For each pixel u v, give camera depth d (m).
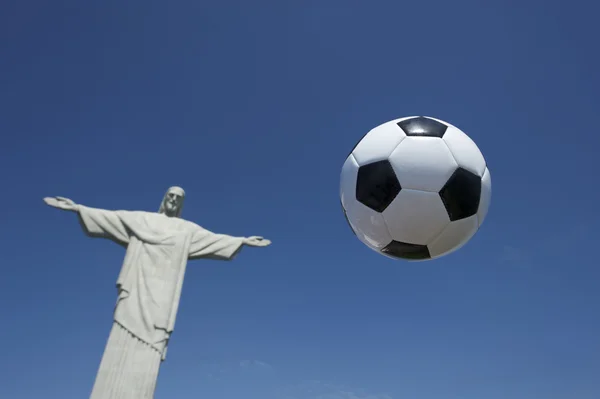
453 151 5.93
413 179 5.81
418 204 5.83
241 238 14.70
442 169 5.80
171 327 12.60
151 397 11.70
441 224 5.93
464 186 5.91
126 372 11.68
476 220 6.21
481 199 6.14
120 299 12.63
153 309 12.60
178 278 13.33
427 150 5.84
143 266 13.13
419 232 6.00
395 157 5.93
